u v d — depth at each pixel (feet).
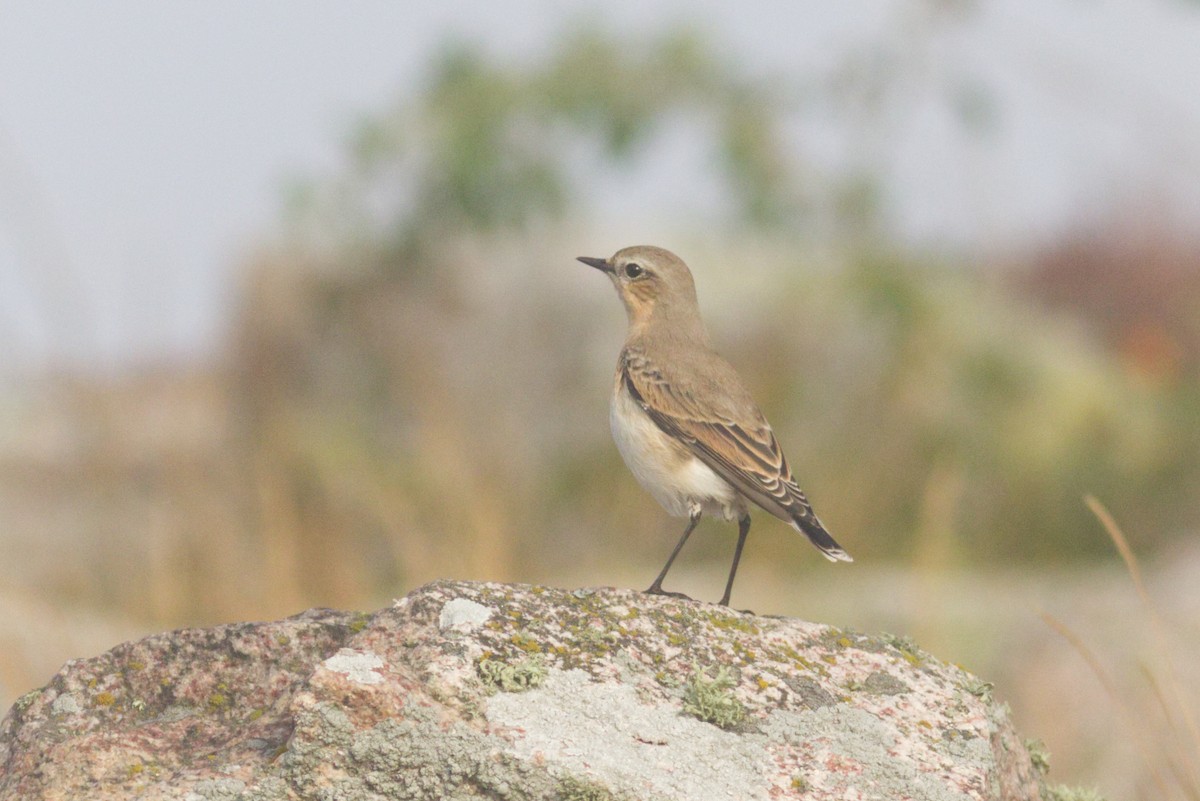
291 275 87.71
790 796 24.50
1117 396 86.63
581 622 27.91
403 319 87.66
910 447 83.46
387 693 24.50
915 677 28.71
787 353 88.84
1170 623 60.70
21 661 49.47
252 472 74.59
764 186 70.95
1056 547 86.99
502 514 67.10
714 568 77.30
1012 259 118.62
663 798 23.77
